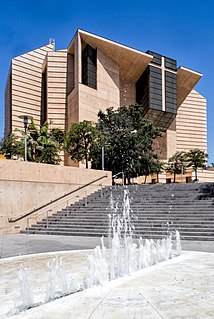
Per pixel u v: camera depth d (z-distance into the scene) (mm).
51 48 48469
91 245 10281
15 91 43656
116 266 6141
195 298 4168
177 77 53188
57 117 42750
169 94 51094
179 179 50094
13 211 14766
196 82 55406
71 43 42344
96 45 41188
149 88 48250
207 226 11438
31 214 15484
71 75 43750
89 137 28109
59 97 43281
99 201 17422
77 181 18328
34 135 26219
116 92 43844
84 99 38344
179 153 49906
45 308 3924
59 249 9539
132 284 4949
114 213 14898
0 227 14164
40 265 6891
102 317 3543
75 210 16516
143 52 45594
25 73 44969
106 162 30531
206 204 14062
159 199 16094
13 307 4078
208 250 8672
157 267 6281
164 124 53312
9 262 7344
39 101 45688
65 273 5930
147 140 33094
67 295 4457
